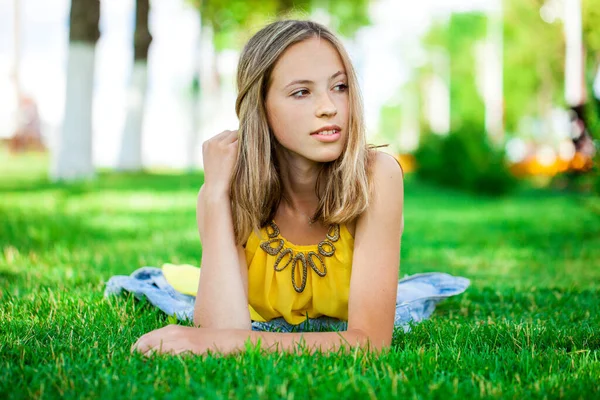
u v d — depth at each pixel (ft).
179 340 7.13
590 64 40.63
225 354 7.08
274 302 8.58
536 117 104.73
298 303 8.56
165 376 6.43
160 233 21.84
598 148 25.38
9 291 11.46
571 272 16.56
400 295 10.78
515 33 76.23
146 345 7.16
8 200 29.73
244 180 7.99
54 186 38.73
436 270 16.70
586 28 39.91
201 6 79.66
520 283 14.21
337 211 7.70
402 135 165.17
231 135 8.38
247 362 6.71
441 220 31.12
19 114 92.68
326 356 7.08
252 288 8.61
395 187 7.95
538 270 16.99
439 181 58.49
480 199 46.62
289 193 8.28
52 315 9.43
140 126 59.57
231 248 7.94
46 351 7.50
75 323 8.93
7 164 72.69
